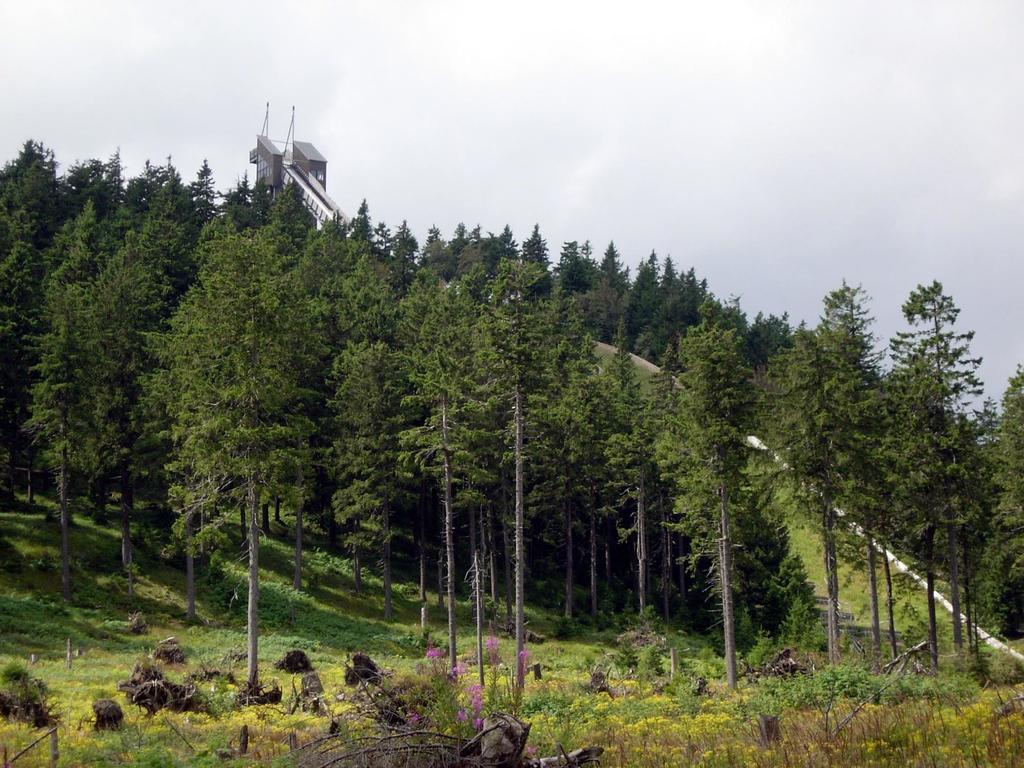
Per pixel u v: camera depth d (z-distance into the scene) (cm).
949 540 3550
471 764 959
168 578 4981
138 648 3962
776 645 4381
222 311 3256
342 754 1006
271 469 3238
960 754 1011
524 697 2066
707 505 3562
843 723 1198
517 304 3753
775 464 3541
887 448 3531
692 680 2694
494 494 5638
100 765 1415
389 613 5181
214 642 4291
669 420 3691
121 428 4925
